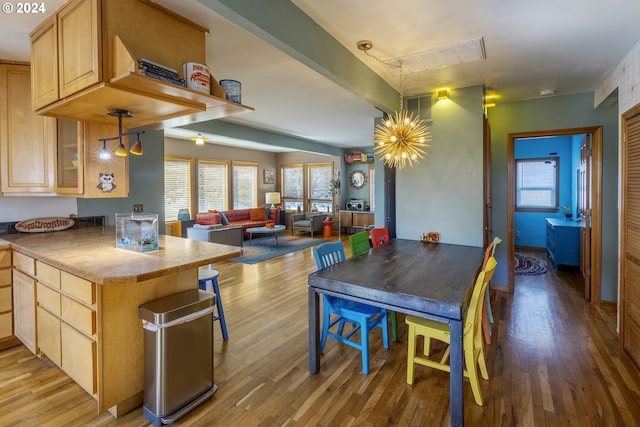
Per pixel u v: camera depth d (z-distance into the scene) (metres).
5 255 2.63
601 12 2.10
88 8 1.68
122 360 1.92
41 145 2.74
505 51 2.70
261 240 8.21
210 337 2.09
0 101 2.68
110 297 1.86
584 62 2.91
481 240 3.64
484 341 2.78
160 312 1.83
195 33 2.12
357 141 8.02
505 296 4.01
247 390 2.15
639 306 2.38
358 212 9.11
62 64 1.89
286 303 3.75
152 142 3.93
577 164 5.79
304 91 3.80
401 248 3.32
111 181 2.69
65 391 2.15
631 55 2.63
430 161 3.87
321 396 2.08
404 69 3.09
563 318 3.32
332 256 2.84
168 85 1.72
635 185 2.48
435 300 1.81
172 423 1.85
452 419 1.76
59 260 2.00
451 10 2.09
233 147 9.09
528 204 6.82
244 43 2.51
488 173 3.94
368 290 2.03
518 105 4.11
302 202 10.21
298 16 2.08
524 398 2.04
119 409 1.92
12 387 2.18
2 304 2.66
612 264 3.66
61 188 2.69
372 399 2.05
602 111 3.71
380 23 2.27
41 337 2.33
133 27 1.75
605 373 2.31
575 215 6.05
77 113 2.24
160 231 4.02
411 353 2.19
